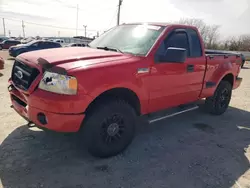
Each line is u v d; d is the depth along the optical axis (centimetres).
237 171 308
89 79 268
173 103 394
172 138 395
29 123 310
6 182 256
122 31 404
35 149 327
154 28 375
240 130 454
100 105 291
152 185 268
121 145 324
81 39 3641
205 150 360
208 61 438
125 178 278
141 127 433
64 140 356
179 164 315
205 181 281
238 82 565
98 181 269
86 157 316
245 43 3369
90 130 288
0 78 816
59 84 261
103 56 312
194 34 417
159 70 341
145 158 325
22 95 302
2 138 351
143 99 334
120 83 294
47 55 310
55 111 261
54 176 272
